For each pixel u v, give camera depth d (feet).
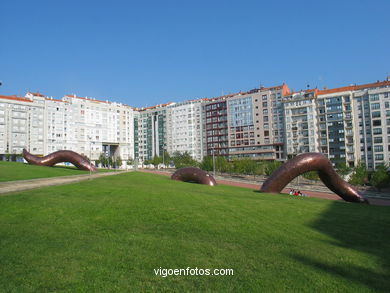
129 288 22.50
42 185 75.51
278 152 367.66
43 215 40.60
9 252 27.91
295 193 106.83
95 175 142.92
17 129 346.95
